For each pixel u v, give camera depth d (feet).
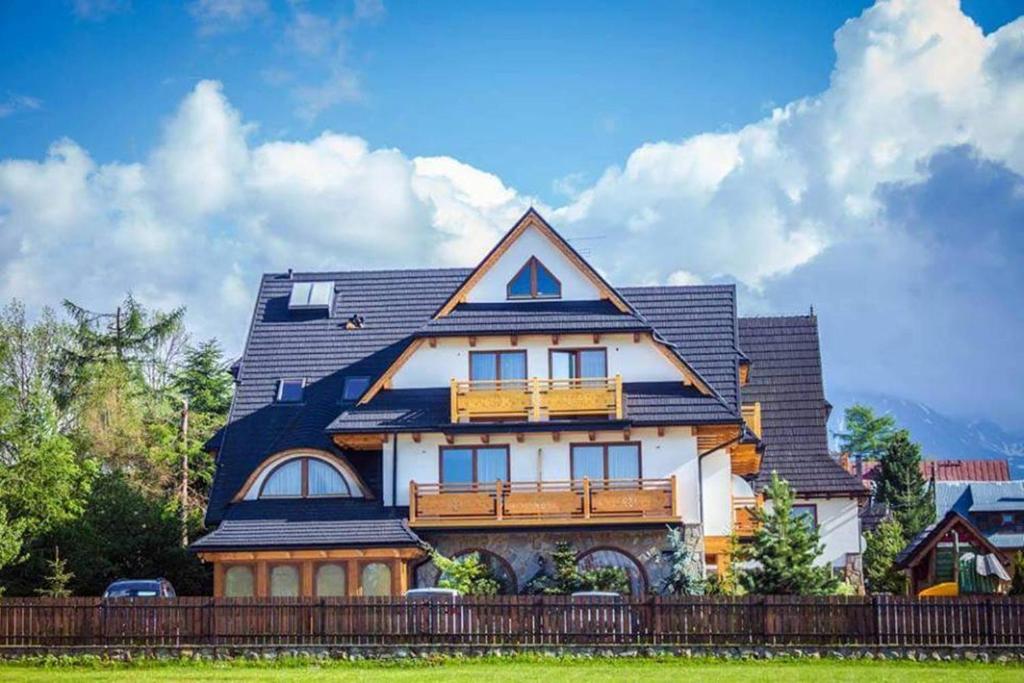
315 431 177.17
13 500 184.34
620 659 139.64
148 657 141.69
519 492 169.68
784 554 156.66
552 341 174.70
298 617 143.84
